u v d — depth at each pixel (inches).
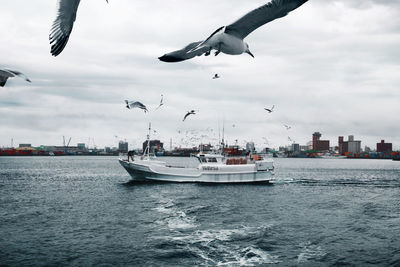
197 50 244.5
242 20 237.6
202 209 1836.9
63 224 1461.6
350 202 2170.3
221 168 2965.1
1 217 1601.9
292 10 225.9
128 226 1433.3
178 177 2960.1
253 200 2176.4
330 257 1037.8
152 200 2145.7
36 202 2073.1
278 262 999.0
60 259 1006.4
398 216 1689.2
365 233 1325.0
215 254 1067.9
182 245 1154.7
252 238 1244.5
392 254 1061.8
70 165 7308.1
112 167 6505.9
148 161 2950.3
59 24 210.7
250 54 269.1
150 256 1043.3
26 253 1056.8
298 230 1368.1
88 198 2236.7
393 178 4377.5
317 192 2689.5
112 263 978.7
